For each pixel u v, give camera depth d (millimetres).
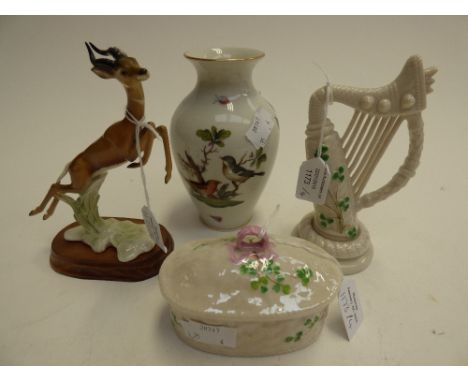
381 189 1222
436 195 1646
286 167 1896
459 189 1683
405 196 1643
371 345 1009
